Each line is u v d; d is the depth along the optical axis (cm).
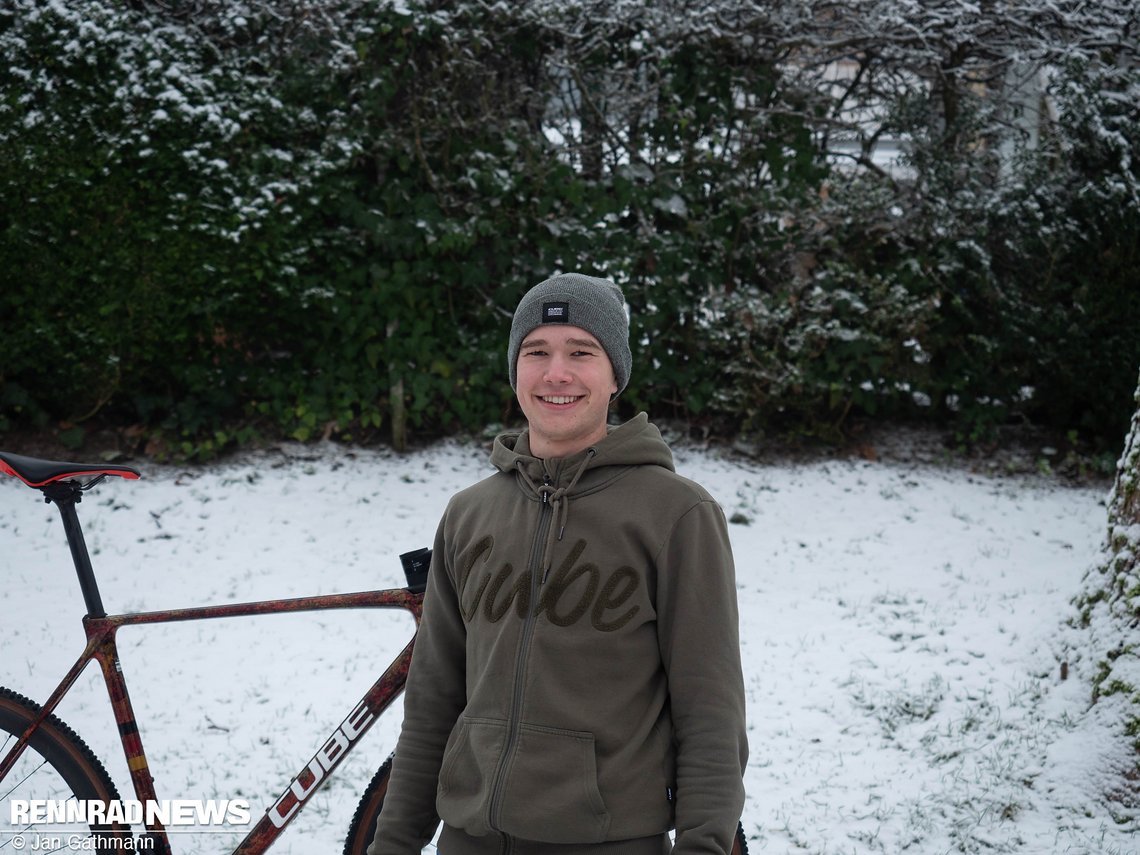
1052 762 332
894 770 350
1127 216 592
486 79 608
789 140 633
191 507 559
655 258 639
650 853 160
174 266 561
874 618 467
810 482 615
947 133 646
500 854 160
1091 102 593
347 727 238
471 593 171
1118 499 370
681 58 621
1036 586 493
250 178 564
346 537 539
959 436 651
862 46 630
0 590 473
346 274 603
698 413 663
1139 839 299
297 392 621
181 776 346
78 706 388
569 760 156
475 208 606
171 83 553
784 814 326
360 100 590
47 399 611
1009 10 610
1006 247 631
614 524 163
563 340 171
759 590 500
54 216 551
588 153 633
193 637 443
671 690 160
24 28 540
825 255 645
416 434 650
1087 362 613
